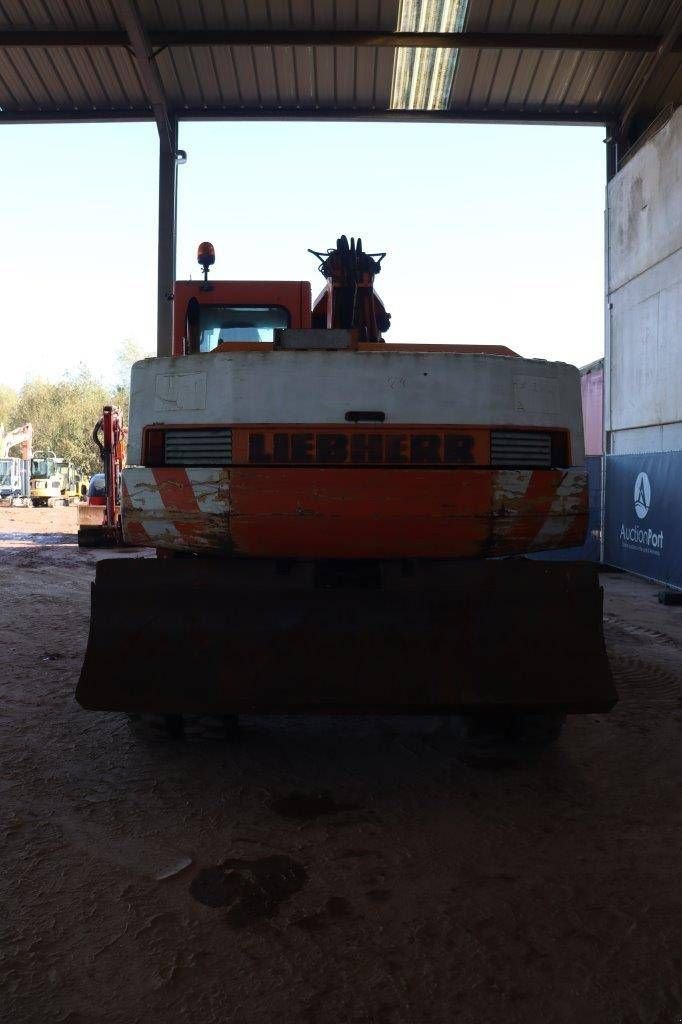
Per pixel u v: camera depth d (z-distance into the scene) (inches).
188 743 183.0
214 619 153.6
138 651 153.1
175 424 153.9
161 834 136.2
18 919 108.9
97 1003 91.7
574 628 152.4
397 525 149.8
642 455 437.1
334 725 198.1
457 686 148.9
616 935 106.3
